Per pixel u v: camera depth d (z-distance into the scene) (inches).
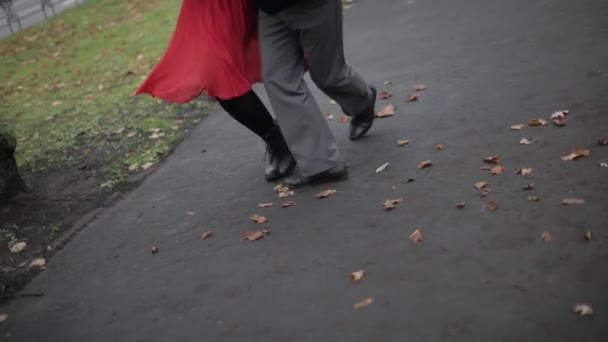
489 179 147.8
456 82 214.4
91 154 223.8
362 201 151.7
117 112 261.4
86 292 141.5
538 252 118.9
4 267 159.2
